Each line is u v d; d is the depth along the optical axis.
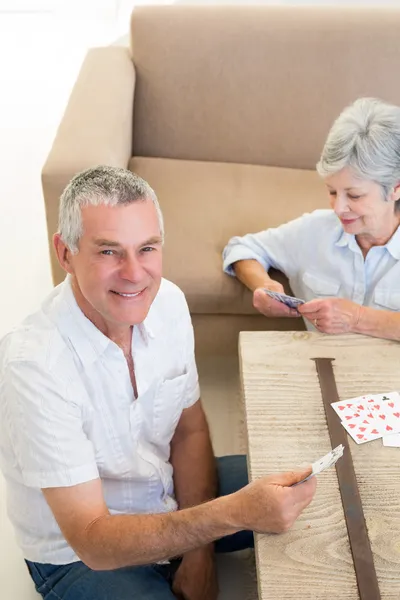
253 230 2.21
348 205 1.67
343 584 1.16
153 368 1.44
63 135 2.12
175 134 2.53
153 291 1.29
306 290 1.98
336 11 2.38
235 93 2.45
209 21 2.39
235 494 1.23
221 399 2.27
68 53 4.45
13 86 4.09
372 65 2.38
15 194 3.24
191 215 2.26
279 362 1.55
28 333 1.30
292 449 1.37
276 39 2.37
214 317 2.21
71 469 1.27
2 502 1.96
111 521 1.26
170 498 1.61
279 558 1.19
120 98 2.32
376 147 1.56
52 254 2.15
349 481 1.31
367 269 1.84
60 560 1.44
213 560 1.65
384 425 1.41
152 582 1.46
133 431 1.43
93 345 1.30
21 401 1.25
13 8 4.90
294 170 2.51
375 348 1.60
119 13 4.80
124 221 1.20
